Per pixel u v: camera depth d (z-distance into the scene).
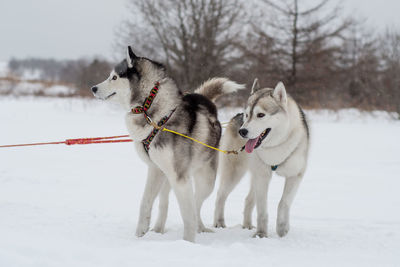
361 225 4.46
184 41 17.89
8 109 18.91
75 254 2.71
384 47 18.78
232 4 18.56
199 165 3.98
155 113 3.73
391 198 5.73
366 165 8.09
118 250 2.98
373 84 19.92
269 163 4.08
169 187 4.19
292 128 3.99
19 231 3.44
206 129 3.99
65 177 6.77
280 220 4.07
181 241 3.21
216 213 4.58
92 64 26.25
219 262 2.76
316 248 3.61
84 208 4.77
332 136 12.30
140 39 18.09
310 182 6.71
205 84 4.63
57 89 32.97
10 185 5.98
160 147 3.67
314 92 21.52
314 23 21.39
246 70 18.88
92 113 18.28
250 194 4.55
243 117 4.17
